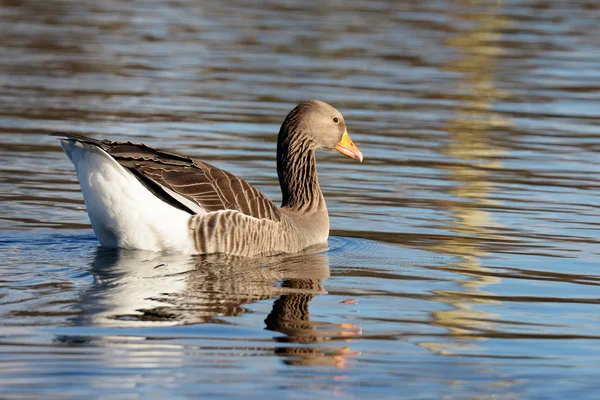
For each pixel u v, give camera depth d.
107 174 12.71
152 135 21.02
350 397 8.41
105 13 38.69
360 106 25.03
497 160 20.36
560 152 21.22
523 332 10.38
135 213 12.84
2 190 16.64
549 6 44.06
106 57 30.17
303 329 10.16
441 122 23.83
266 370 8.95
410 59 31.77
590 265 13.32
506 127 23.58
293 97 25.69
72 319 10.11
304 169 15.52
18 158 18.89
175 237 13.01
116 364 8.91
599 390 8.80
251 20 38.12
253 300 11.16
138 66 29.03
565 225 15.59
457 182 18.48
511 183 18.45
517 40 35.59
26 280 11.55
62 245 13.38
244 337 9.80
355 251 14.01
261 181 17.94
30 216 15.08
